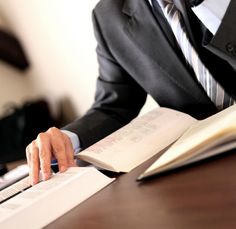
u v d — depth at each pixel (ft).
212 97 2.44
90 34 6.47
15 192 1.90
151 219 1.21
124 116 2.86
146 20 2.57
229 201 1.14
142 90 3.18
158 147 1.85
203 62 2.31
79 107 7.68
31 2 7.36
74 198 1.57
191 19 2.30
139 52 2.70
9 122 7.63
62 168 1.94
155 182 1.47
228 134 1.36
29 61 8.41
